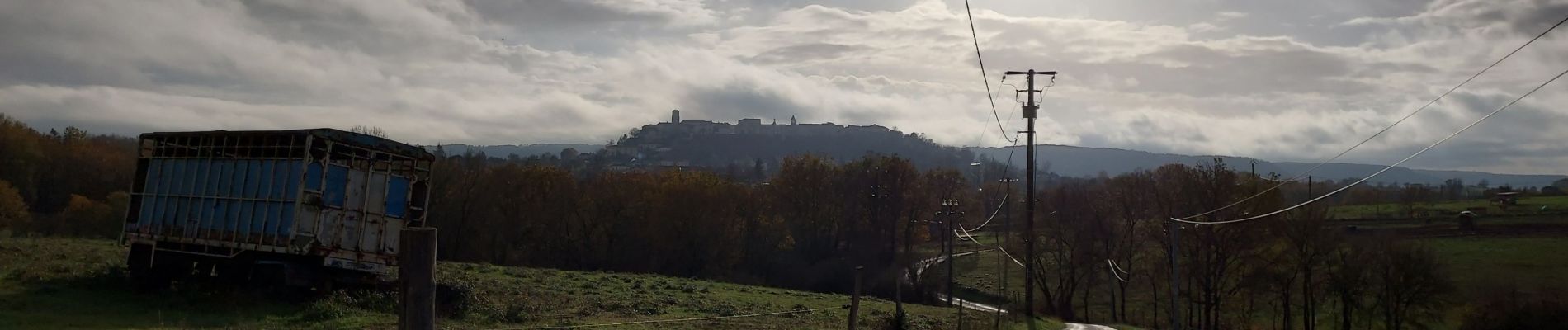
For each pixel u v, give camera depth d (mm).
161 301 21719
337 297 22422
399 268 5906
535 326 22547
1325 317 59719
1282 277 53375
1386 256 50000
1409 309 50031
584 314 26359
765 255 72125
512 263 70062
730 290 44750
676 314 29156
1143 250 63531
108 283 24031
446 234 66562
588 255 71875
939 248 70875
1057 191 68250
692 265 70438
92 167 63781
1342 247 51750
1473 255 52406
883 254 64250
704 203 70438
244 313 20844
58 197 61938
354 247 23391
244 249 22797
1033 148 41312
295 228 21859
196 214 24125
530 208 69625
